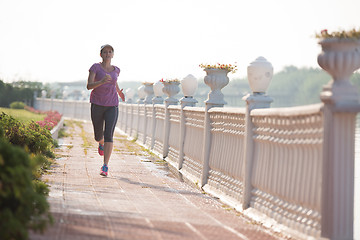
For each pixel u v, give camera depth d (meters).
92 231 4.74
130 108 22.91
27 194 4.26
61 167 10.70
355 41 4.70
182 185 9.52
